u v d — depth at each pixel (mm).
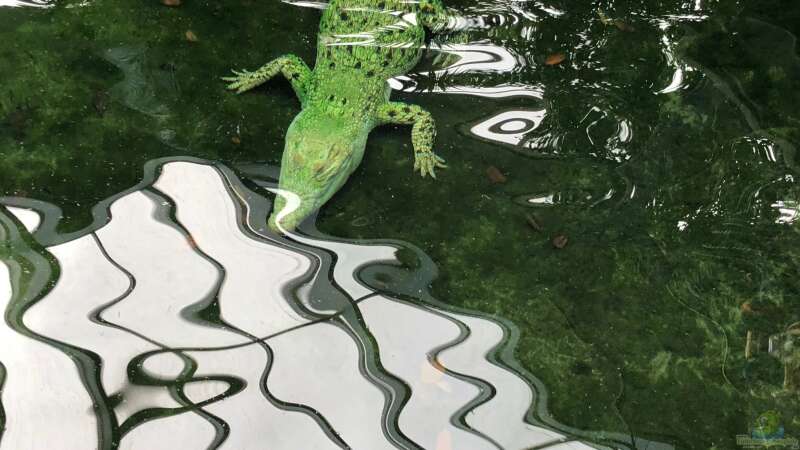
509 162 3719
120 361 3371
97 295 3453
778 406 3393
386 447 3289
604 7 4043
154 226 3551
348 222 3609
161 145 3688
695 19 4012
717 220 3637
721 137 3770
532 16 4027
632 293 3531
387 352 3412
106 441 3275
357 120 3746
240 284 3484
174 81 3805
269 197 3619
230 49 3893
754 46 3949
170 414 3314
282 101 3822
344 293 3486
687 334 3480
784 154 3740
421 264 3547
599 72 3898
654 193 3676
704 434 3355
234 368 3373
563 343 3455
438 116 3809
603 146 3752
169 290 3467
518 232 3609
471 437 3312
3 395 3318
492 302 3504
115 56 3834
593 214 3639
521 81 3881
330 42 3912
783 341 3465
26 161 3629
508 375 3400
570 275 3551
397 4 4016
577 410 3369
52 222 3545
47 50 3818
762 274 3559
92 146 3668
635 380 3418
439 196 3660
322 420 3314
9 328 3395
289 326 3434
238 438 3289
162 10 3941
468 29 4004
